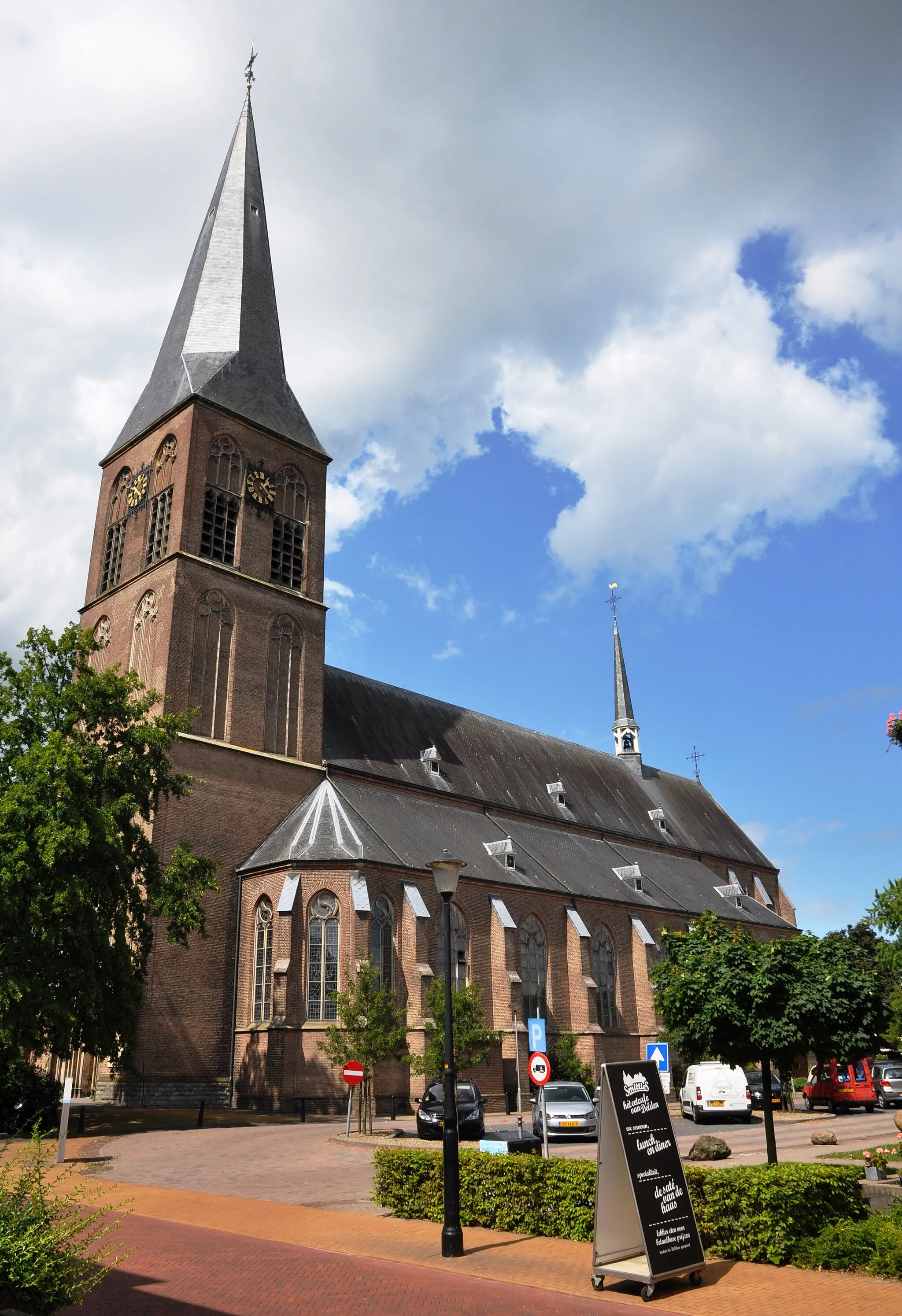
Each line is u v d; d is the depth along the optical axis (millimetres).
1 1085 36281
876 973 19953
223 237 61219
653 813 81188
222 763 49000
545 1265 15422
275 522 55625
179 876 36750
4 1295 10578
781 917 89250
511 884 54531
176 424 53469
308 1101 42031
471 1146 30109
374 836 49969
